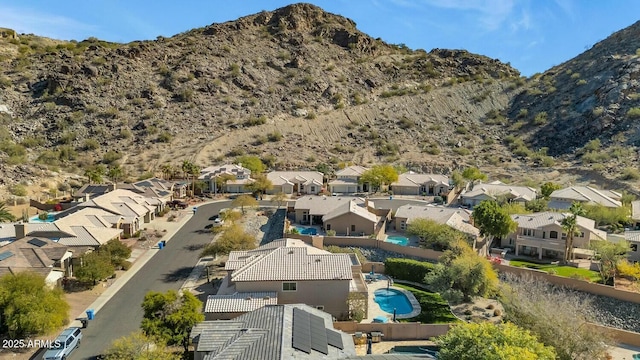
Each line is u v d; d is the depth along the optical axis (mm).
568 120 152500
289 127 154625
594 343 34969
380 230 69438
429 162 138125
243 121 152625
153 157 127188
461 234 62438
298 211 79312
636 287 52375
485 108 183000
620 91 147000
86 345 37438
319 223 78875
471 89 194625
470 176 115812
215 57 187750
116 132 138125
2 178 98000
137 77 164875
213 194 105188
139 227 72938
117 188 90688
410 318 43875
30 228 56531
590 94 157500
